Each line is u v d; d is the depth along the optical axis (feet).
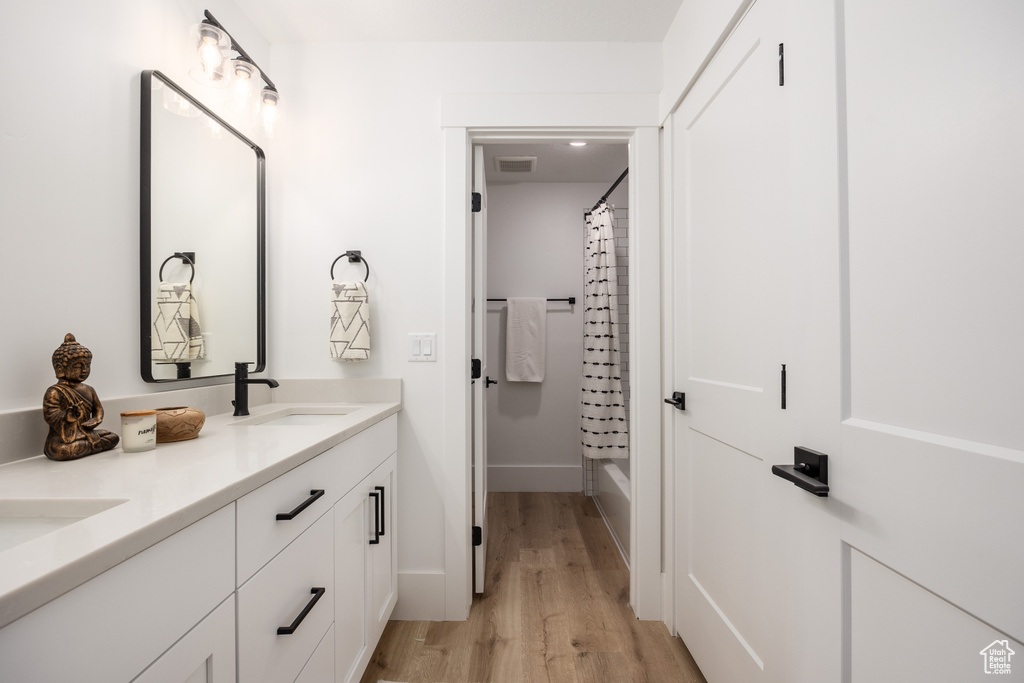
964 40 2.00
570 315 11.51
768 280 3.67
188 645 2.08
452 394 6.02
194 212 4.60
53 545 1.62
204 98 4.84
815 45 3.01
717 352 4.66
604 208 9.63
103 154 3.61
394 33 5.97
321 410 5.59
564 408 11.47
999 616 1.83
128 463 2.83
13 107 2.95
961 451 1.99
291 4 5.43
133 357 3.90
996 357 1.87
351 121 6.12
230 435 3.72
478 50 6.12
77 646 1.54
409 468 6.05
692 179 5.31
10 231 2.94
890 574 2.41
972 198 1.97
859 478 2.60
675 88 5.63
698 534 5.10
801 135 3.17
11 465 2.80
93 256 3.52
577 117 6.06
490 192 11.57
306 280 6.08
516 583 6.85
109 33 3.67
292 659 3.06
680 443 5.60
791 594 3.29
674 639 5.57
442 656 5.19
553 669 4.98
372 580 4.74
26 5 3.03
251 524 2.60
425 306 6.08
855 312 2.70
